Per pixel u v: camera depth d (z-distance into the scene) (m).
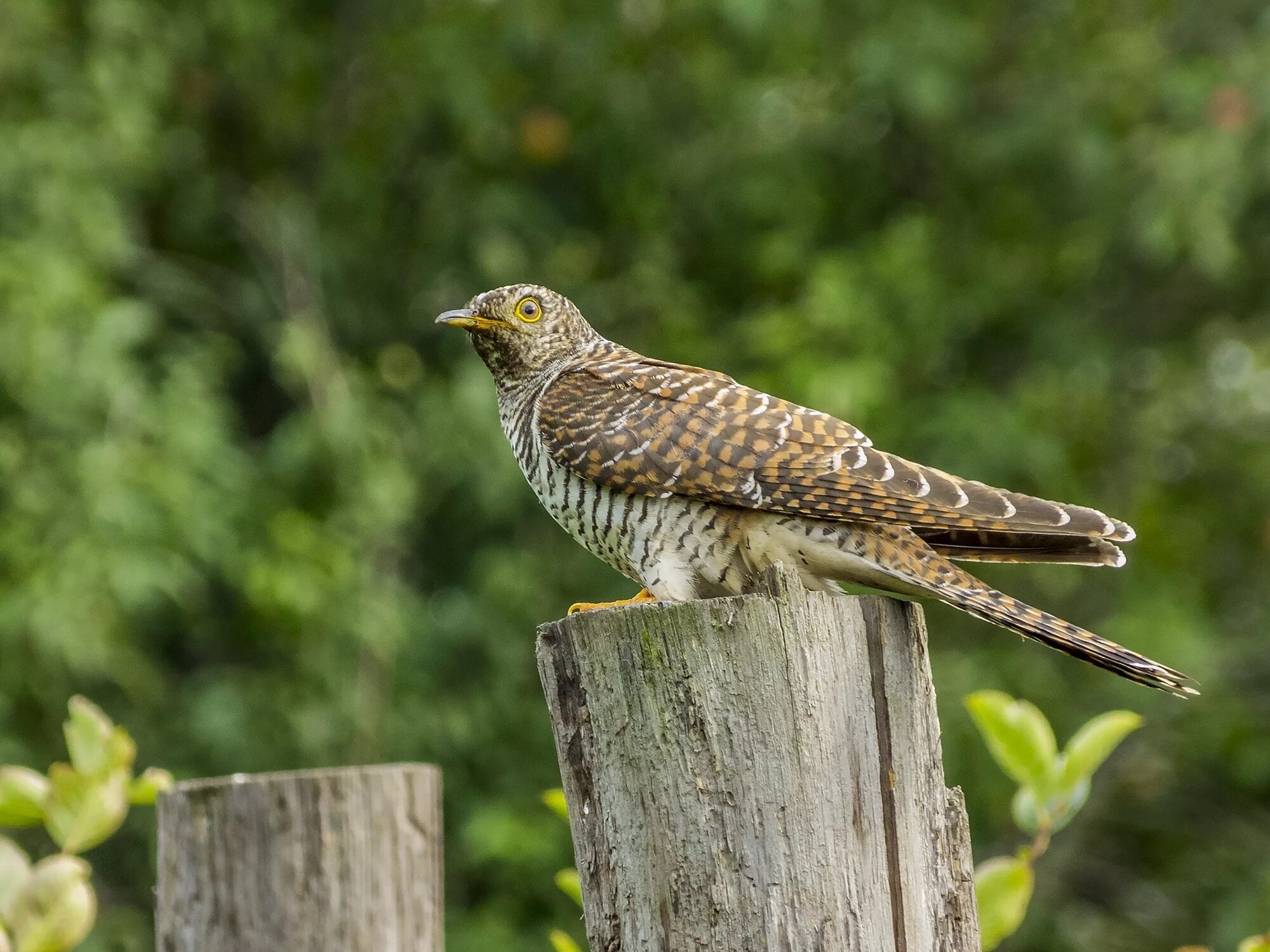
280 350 13.16
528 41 14.70
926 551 5.43
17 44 13.20
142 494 12.12
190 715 13.12
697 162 15.18
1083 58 14.66
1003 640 14.14
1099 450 15.21
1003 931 5.10
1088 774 5.26
